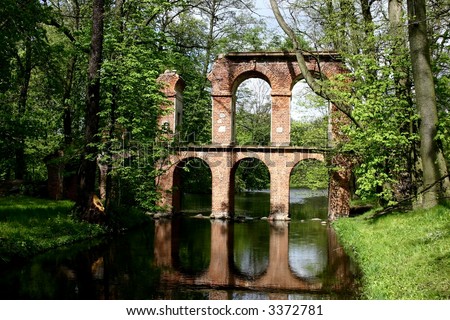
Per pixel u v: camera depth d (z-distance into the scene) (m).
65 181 29.98
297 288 11.45
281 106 28.55
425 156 15.88
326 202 44.38
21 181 30.16
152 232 21.88
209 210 33.72
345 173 26.64
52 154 28.83
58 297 10.22
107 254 15.70
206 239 19.81
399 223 15.65
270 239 19.92
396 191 19.53
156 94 20.33
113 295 10.48
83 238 18.14
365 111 17.12
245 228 23.84
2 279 11.84
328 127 27.61
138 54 20.14
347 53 19.83
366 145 18.22
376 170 18.30
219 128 29.14
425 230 13.23
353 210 28.48
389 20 19.20
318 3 21.61
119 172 20.89
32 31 16.36
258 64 28.88
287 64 28.58
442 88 17.12
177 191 30.19
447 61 17.11
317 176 32.75
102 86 20.20
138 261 14.68
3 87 16.41
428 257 10.41
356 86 19.17
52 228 17.52
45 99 28.75
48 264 13.75
